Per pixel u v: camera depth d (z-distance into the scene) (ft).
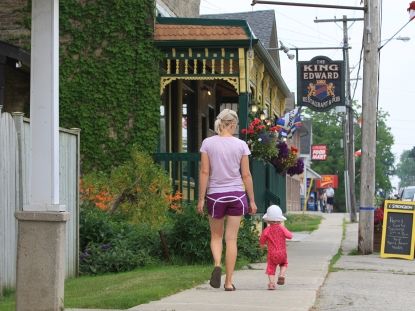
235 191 55.06
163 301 50.72
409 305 53.06
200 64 111.34
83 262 73.56
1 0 104.94
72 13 103.50
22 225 42.93
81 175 102.06
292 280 65.16
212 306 48.29
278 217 58.49
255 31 165.48
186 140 129.29
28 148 61.16
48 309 42.45
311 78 125.49
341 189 586.45
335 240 129.29
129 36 102.32
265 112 117.08
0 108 56.49
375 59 103.81
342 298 55.42
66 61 103.19
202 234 77.20
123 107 102.17
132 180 80.74
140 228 80.33
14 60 92.43
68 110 102.73
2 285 56.95
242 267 76.02
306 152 469.16
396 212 99.25
